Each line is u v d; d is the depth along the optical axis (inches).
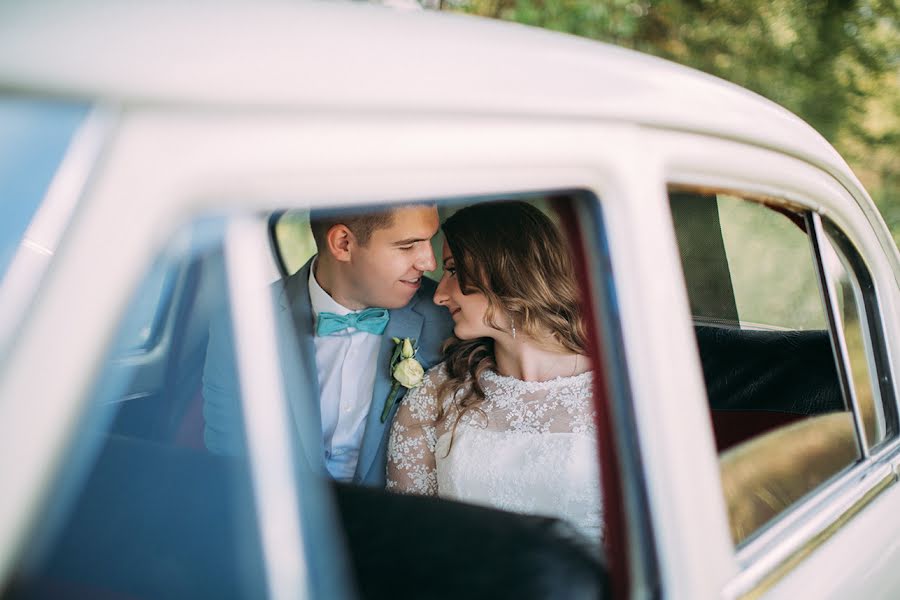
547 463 79.0
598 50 42.4
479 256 79.7
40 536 22.8
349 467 90.6
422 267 83.4
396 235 80.5
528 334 81.3
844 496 58.5
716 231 81.7
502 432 82.8
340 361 88.2
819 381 82.4
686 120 43.9
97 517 25.5
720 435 81.5
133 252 23.1
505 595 32.2
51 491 22.6
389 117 29.7
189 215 24.5
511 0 325.1
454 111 32.1
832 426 62.2
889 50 380.8
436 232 83.4
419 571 33.2
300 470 28.7
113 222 22.9
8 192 23.1
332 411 88.7
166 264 25.8
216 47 26.3
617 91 40.5
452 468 83.4
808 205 57.6
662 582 38.5
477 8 319.9
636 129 40.6
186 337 43.4
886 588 56.9
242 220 26.0
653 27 373.1
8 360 21.7
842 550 53.9
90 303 22.5
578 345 81.6
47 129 23.5
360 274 83.1
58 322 22.1
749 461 53.3
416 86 31.2
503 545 33.7
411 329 90.2
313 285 86.9
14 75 23.9
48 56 24.2
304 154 26.9
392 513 35.4
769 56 381.7
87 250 22.5
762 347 84.4
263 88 26.5
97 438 26.9
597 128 38.2
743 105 50.6
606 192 38.1
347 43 30.1
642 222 39.3
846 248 64.0
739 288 83.8
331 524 30.3
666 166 41.9
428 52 32.7
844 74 382.6
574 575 33.3
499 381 84.7
